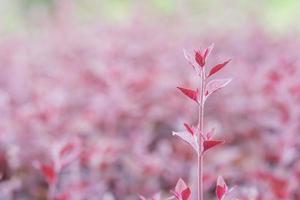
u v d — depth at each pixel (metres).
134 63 1.90
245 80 1.68
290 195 1.14
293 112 1.32
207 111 1.58
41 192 1.27
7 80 1.88
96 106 1.46
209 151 1.34
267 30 2.50
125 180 1.29
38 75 1.91
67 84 1.72
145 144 1.38
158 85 1.62
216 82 0.85
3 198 1.23
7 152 1.30
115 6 3.74
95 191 1.22
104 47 1.97
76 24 2.47
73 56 1.94
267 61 1.91
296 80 1.43
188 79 1.50
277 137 1.31
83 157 1.25
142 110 1.50
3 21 3.12
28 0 4.36
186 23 2.42
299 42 2.24
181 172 1.28
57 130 1.40
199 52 0.84
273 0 4.16
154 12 2.53
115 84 1.48
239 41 2.25
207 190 1.28
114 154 1.30
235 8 2.59
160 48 2.05
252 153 1.36
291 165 1.32
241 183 1.25
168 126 1.52
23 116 1.41
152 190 1.25
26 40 2.47
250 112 1.53
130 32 2.20
